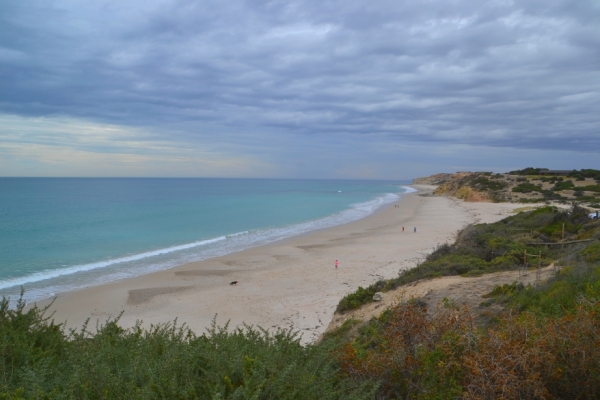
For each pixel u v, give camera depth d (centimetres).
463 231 2684
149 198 8275
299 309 1662
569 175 8388
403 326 561
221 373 404
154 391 375
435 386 448
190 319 1617
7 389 381
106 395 365
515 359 414
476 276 1352
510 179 8331
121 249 3077
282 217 5259
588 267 957
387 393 473
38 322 583
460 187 8894
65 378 407
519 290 947
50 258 2734
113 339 550
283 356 478
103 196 8712
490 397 400
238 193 11038
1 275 2288
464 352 453
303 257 2716
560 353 437
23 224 4109
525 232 2275
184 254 2905
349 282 2038
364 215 5484
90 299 1883
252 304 1761
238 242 3378
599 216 2350
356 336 943
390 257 2617
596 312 503
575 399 419
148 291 2005
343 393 439
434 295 1096
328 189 15238
